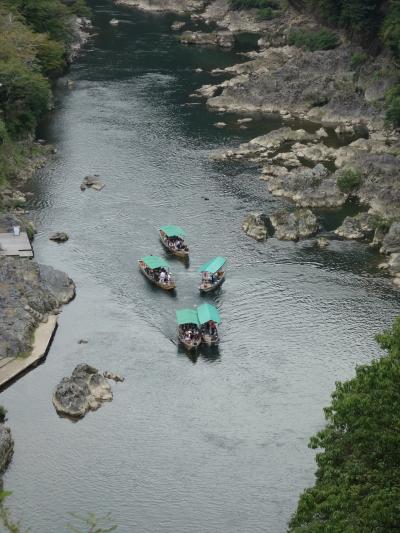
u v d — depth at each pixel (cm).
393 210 16712
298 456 10662
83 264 15050
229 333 13150
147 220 16712
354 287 14400
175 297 14075
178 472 10400
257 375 12194
